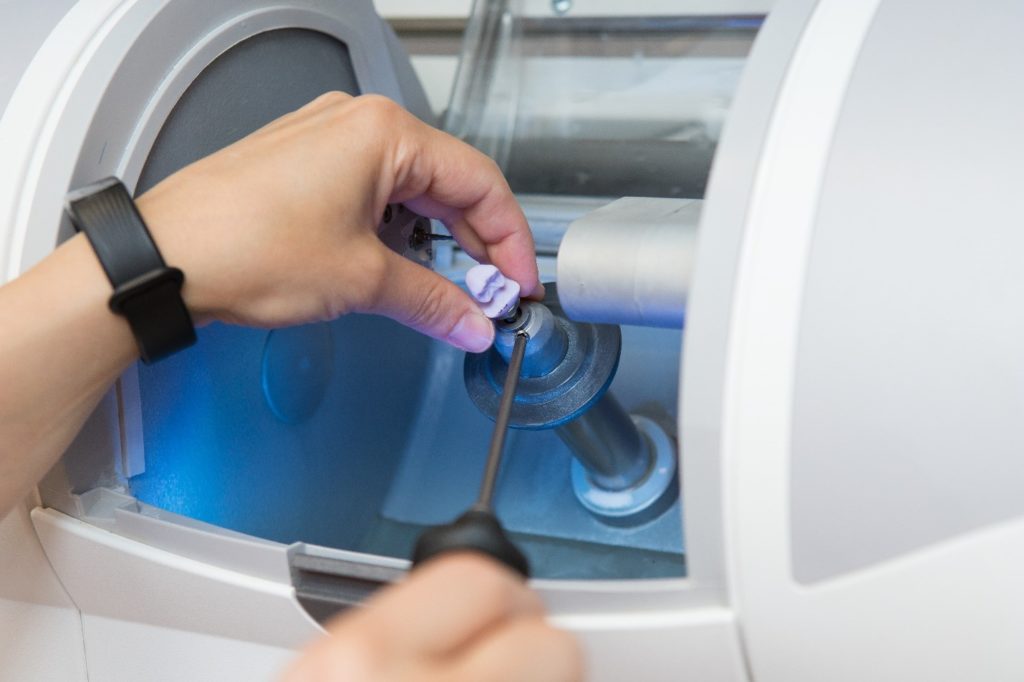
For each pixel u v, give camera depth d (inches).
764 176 12.4
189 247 14.6
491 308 16.4
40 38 16.6
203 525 14.9
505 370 17.6
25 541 16.1
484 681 7.9
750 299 11.9
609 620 12.6
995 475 11.1
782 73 13.3
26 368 14.1
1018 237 11.6
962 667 11.3
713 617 12.1
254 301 15.4
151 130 16.7
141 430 16.5
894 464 11.4
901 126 12.5
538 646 8.2
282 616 14.4
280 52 20.2
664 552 19.2
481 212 17.6
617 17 26.4
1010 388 11.1
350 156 15.6
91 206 14.3
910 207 11.9
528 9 27.2
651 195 25.5
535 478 21.4
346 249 15.6
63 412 14.7
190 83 17.5
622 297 15.4
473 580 8.4
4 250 14.9
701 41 25.8
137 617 16.2
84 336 14.4
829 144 12.4
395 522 23.0
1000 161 12.0
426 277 16.6
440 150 16.8
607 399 18.3
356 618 8.5
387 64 23.8
